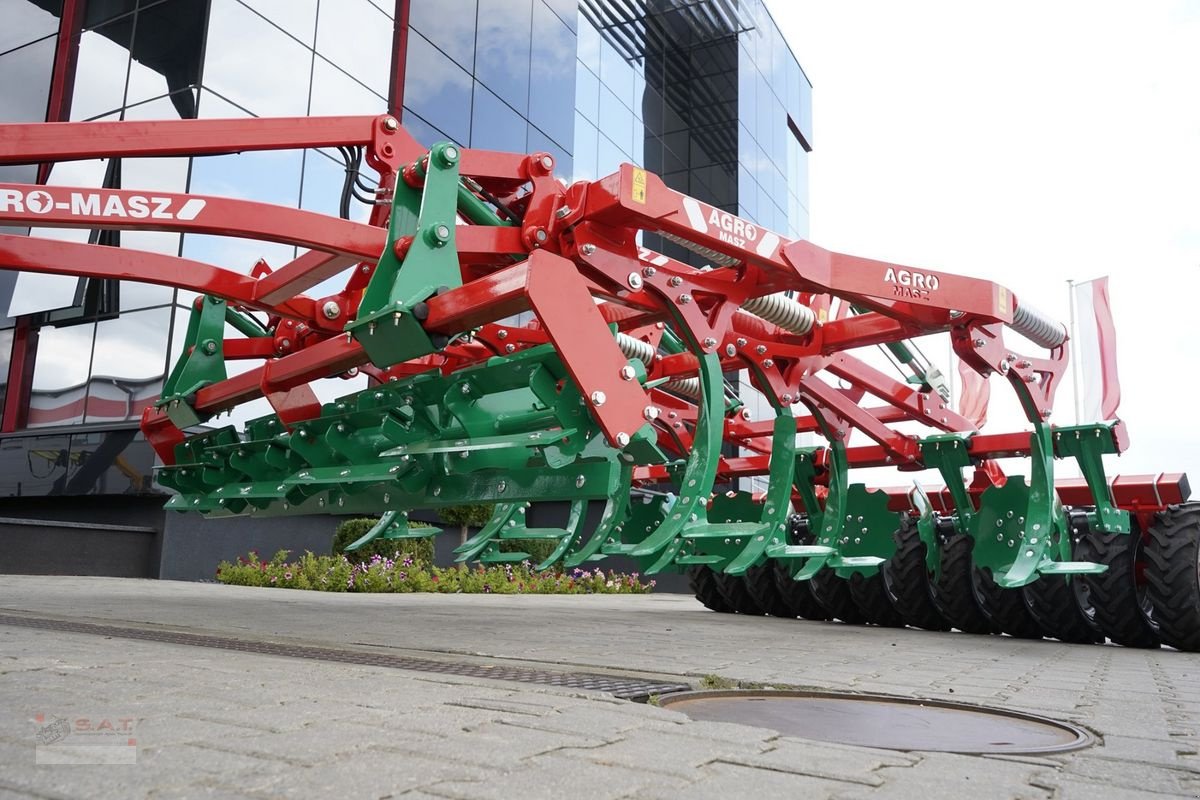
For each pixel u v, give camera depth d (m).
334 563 12.99
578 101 23.84
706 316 6.40
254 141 5.34
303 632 5.23
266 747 2.00
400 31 16.42
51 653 3.50
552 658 4.36
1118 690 3.98
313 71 14.73
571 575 17.33
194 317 7.45
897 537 8.38
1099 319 7.97
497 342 7.41
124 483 12.60
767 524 6.66
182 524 12.82
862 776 1.96
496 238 5.59
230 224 5.07
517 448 5.59
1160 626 6.88
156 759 1.85
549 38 20.16
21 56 15.13
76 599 7.24
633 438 5.08
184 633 4.73
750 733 2.39
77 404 13.44
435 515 16.28
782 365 7.46
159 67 13.54
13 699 2.50
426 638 5.23
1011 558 7.43
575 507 7.90
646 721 2.50
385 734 2.18
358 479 6.12
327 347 5.92
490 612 8.30
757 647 5.57
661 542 5.48
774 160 31.12
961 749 2.44
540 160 5.72
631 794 1.72
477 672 3.59
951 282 6.52
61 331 13.85
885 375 8.52
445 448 5.55
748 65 29.23
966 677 4.33
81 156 4.86
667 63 28.62
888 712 3.12
